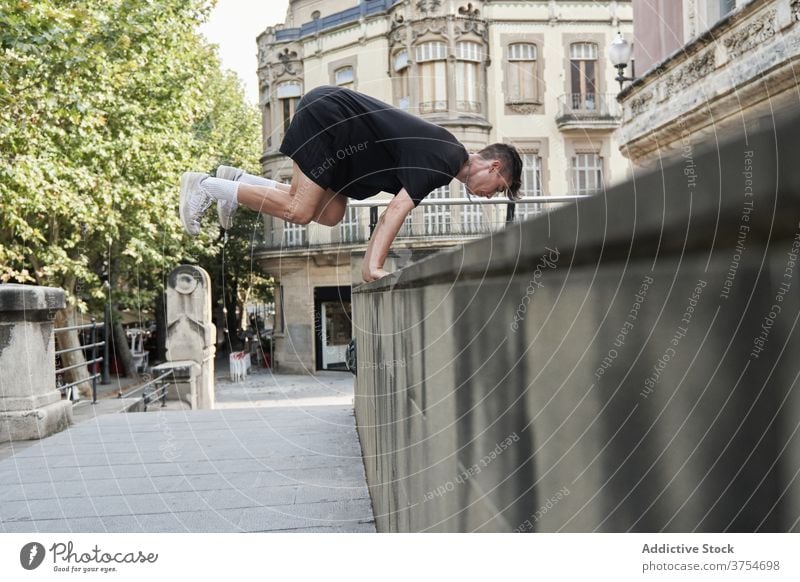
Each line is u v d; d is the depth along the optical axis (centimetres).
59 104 991
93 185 1226
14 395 521
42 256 1377
